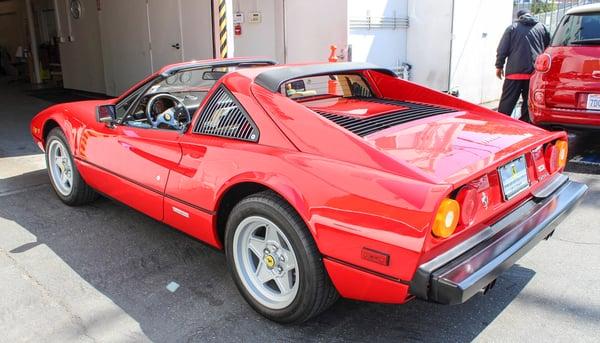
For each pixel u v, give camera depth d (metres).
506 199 2.65
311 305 2.60
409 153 2.53
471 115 3.39
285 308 2.71
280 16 8.42
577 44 5.46
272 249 2.76
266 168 2.66
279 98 2.87
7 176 5.64
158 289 3.21
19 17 17.42
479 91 9.78
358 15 7.93
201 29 8.98
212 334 2.74
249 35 8.85
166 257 3.66
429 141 2.72
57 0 13.68
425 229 2.14
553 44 5.71
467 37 9.05
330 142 2.57
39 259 3.63
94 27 12.30
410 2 8.92
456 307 2.96
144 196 3.54
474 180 2.43
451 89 8.90
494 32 9.79
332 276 2.47
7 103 11.52
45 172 5.79
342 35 7.80
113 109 3.90
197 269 3.48
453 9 8.55
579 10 5.51
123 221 4.32
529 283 3.21
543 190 3.01
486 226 2.56
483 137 2.85
